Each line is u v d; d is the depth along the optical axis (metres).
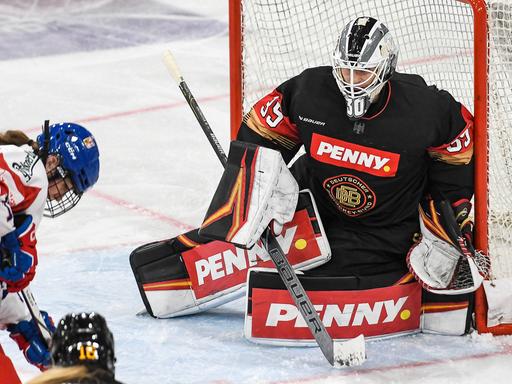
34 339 7.65
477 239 10.14
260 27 12.31
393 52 9.42
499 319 10.18
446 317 10.19
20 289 7.50
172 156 16.55
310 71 10.04
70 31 23.48
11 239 7.33
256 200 9.83
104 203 14.53
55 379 4.75
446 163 9.95
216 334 10.26
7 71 21.09
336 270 10.20
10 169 7.31
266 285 9.80
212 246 10.56
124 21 24.16
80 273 11.95
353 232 10.31
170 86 20.16
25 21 23.97
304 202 10.26
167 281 10.54
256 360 9.59
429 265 9.98
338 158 9.86
